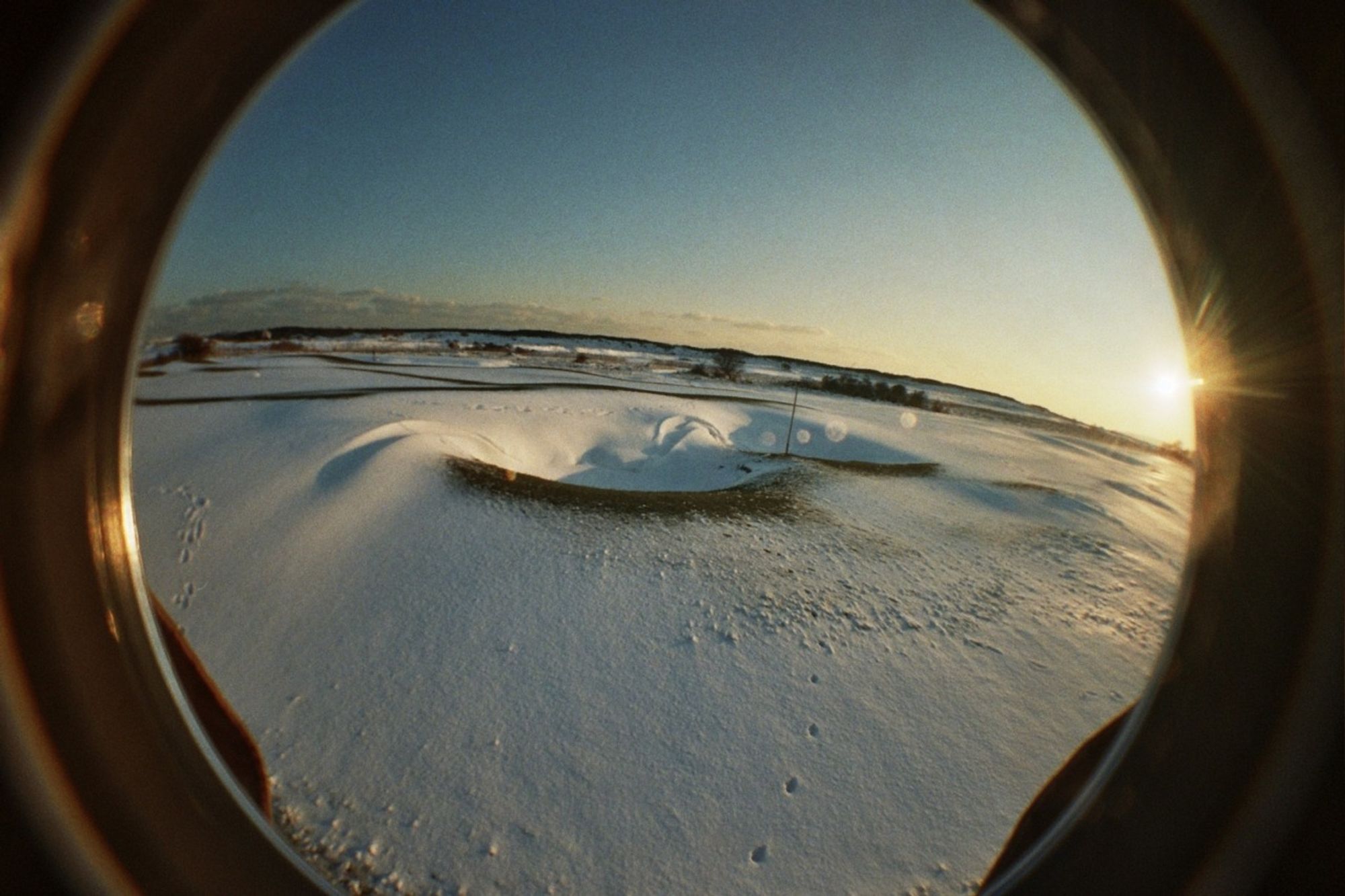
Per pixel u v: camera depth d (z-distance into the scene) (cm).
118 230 123
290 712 777
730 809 634
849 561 1384
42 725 119
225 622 987
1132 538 2192
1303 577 110
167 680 149
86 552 131
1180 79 118
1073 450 5100
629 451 3189
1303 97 104
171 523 1311
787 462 2608
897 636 1055
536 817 611
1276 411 114
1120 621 1298
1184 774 127
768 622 1030
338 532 1272
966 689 918
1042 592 1420
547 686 826
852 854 589
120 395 137
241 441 1923
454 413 2919
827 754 731
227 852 146
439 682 828
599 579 1117
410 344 7775
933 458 3803
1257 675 116
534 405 3547
